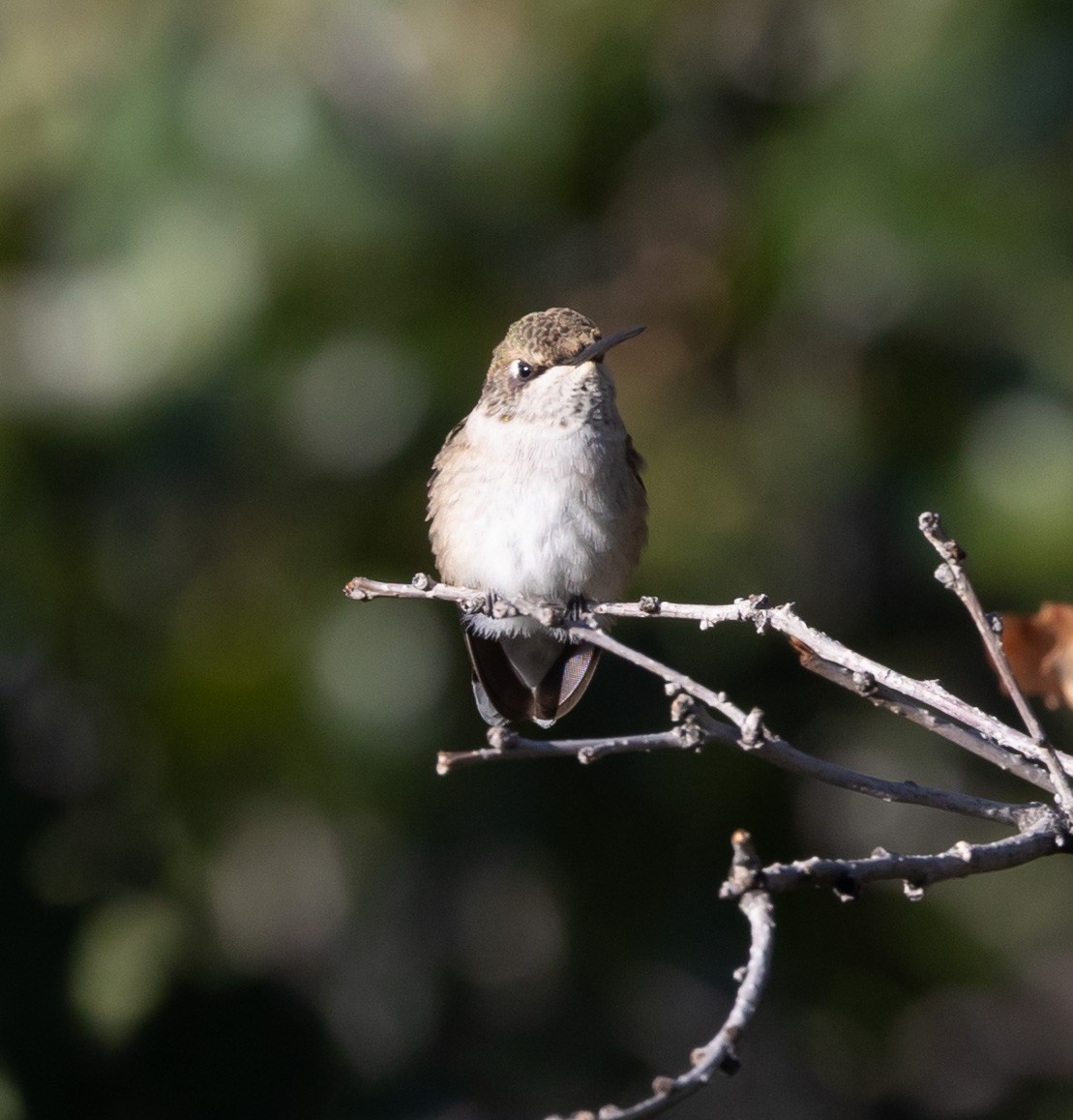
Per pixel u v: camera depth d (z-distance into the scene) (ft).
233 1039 38.58
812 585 37.42
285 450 36.78
